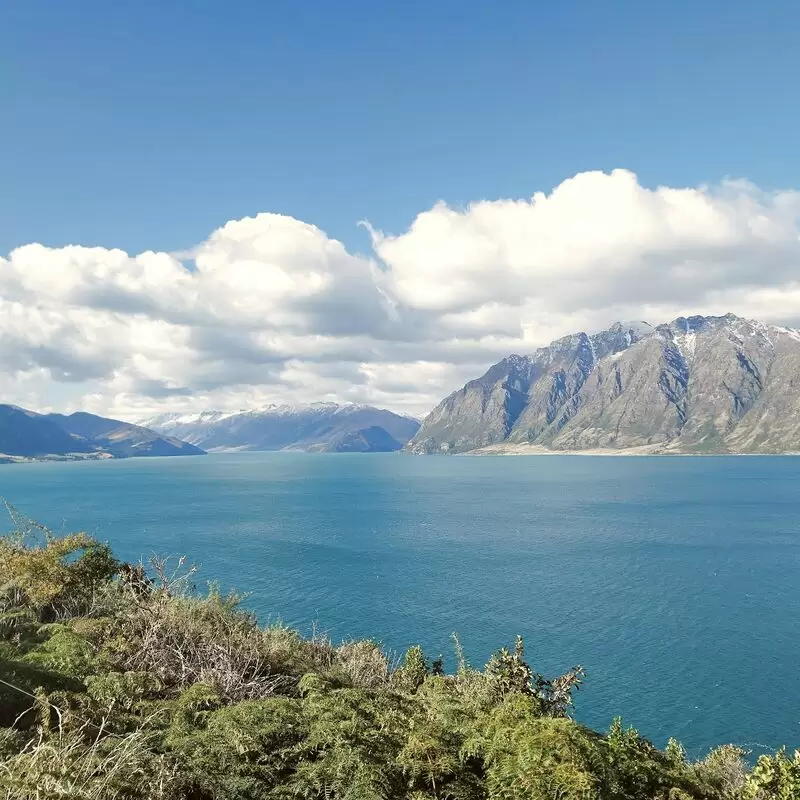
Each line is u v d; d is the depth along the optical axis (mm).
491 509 168000
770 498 191500
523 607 66750
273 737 8148
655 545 108750
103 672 9523
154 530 118250
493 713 9961
